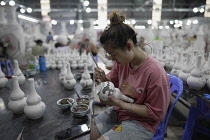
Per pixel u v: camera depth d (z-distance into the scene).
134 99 0.99
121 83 1.10
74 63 2.45
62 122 0.93
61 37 4.79
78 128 0.87
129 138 0.90
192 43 4.27
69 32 10.16
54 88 1.52
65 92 1.41
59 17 9.91
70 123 0.92
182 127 1.99
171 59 2.49
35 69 2.12
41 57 2.27
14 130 0.85
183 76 1.67
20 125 0.90
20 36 3.59
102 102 0.94
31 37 4.97
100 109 2.21
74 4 9.70
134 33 0.91
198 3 8.55
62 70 1.67
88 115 1.01
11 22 3.55
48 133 0.83
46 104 1.17
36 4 9.45
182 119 2.15
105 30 0.86
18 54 3.50
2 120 0.95
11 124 0.91
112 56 0.90
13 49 3.46
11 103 1.00
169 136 1.82
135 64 1.00
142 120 0.98
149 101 0.90
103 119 1.13
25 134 0.82
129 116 1.02
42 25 6.54
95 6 9.77
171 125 2.03
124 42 0.83
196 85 1.44
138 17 10.29
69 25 10.07
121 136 0.89
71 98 1.18
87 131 0.85
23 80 1.62
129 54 0.88
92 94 1.35
